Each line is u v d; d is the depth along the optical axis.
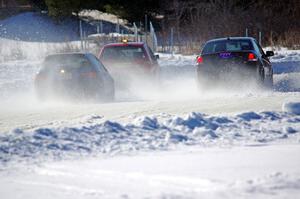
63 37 127.12
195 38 97.44
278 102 32.31
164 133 23.86
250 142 21.84
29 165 18.45
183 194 13.27
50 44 109.88
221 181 14.35
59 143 21.95
